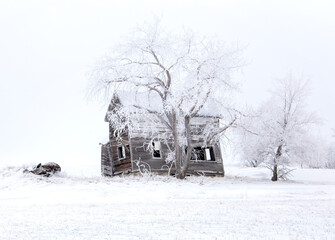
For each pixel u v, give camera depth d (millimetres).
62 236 8922
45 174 25234
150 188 21688
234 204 15602
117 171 33594
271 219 11953
